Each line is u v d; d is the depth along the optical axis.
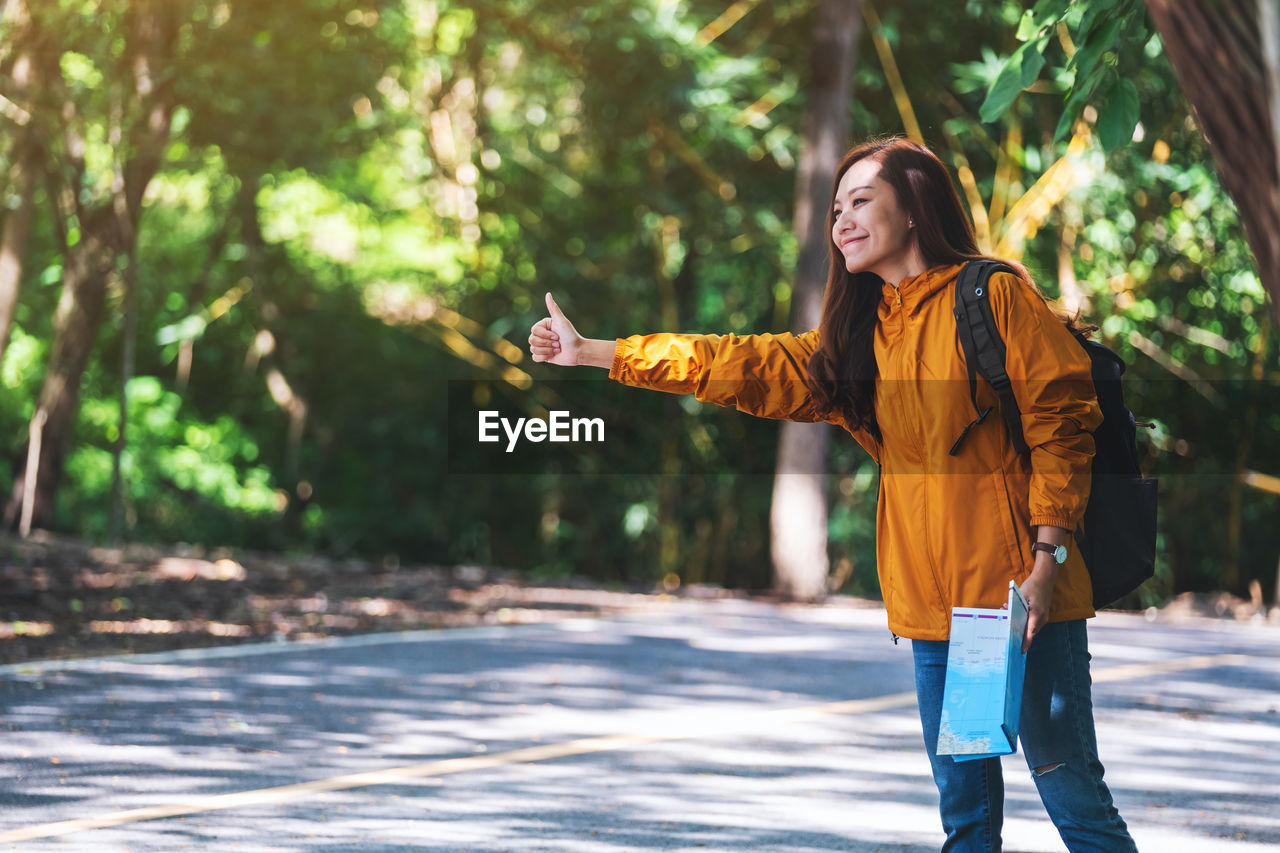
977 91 17.16
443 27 20.48
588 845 4.61
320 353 21.64
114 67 14.67
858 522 17.73
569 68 17.81
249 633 9.70
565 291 19.39
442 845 4.55
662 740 6.45
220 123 14.90
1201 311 17.58
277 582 12.33
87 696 7.00
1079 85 3.68
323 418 21.91
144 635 9.27
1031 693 3.07
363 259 21.81
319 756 5.86
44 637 8.90
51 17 14.44
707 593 14.94
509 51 20.39
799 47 17.75
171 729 6.27
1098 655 10.16
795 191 18.25
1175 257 17.25
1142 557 3.09
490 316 19.97
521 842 4.62
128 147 14.88
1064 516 2.94
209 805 4.97
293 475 21.62
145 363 22.41
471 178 20.50
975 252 3.18
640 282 19.02
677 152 17.77
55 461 15.71
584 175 19.36
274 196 21.11
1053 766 3.11
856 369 3.28
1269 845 4.80
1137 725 7.13
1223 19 2.18
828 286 3.31
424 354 21.23
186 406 22.64
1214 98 2.21
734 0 17.58
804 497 15.27
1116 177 16.23
